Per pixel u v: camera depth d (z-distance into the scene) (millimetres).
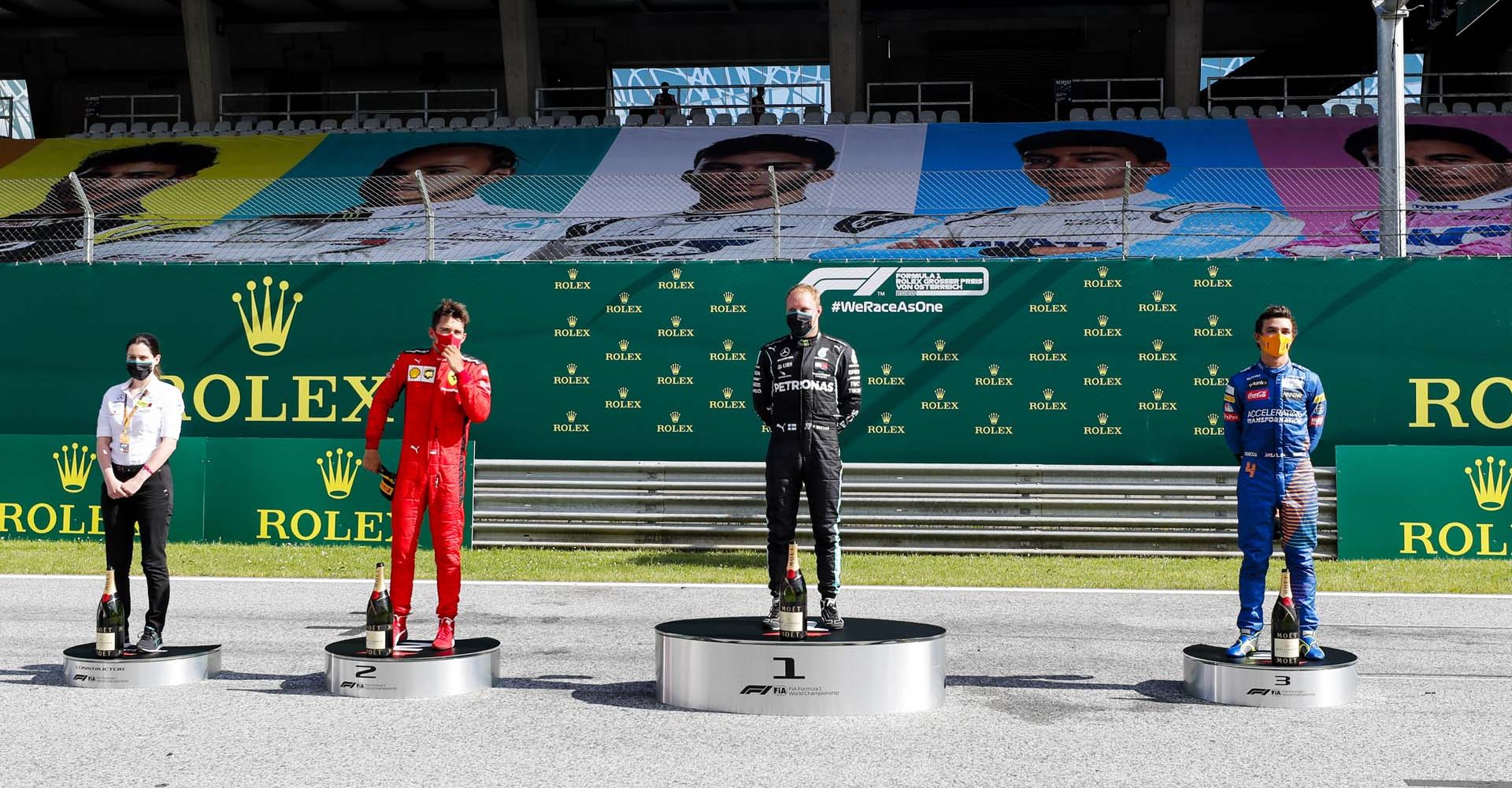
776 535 6812
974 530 12672
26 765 5047
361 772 4961
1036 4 29953
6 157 25922
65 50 33312
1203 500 12438
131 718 5883
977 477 12688
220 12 29625
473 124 27234
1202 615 9297
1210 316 12664
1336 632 8500
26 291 13641
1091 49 30828
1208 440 12641
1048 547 12617
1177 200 21344
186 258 19891
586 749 5348
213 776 4898
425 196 13508
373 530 12875
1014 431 12805
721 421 13047
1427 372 12430
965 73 31391
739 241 19828
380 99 32938
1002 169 22844
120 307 13594
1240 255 18500
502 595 10141
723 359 13070
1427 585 10602
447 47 32312
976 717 6004
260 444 13008
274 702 6246
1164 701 6406
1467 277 12430
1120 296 12750
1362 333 12492
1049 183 22344
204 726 5734
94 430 13539
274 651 7656
